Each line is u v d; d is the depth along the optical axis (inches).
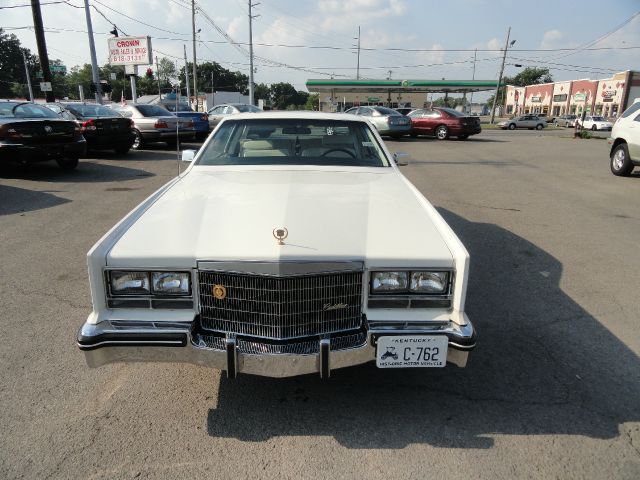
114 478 83.9
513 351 126.3
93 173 391.5
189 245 91.6
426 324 90.0
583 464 88.4
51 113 384.5
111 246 91.7
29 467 85.8
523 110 3031.5
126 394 107.0
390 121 749.9
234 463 87.8
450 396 107.9
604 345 129.7
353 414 101.7
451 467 87.4
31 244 207.2
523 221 256.1
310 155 153.5
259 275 87.9
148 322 89.5
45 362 118.3
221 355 89.0
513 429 97.4
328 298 90.8
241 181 130.2
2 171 393.4
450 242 94.3
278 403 105.0
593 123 1669.5
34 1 633.0
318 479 84.5
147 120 545.6
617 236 229.5
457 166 467.5
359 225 99.3
